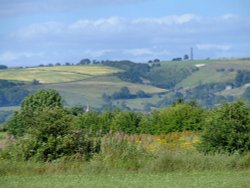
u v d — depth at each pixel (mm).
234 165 47375
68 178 42344
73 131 49688
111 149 48938
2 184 39594
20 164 45719
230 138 50844
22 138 50031
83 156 48562
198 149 51969
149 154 49000
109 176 43281
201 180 40969
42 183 39938
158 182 40156
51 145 48688
